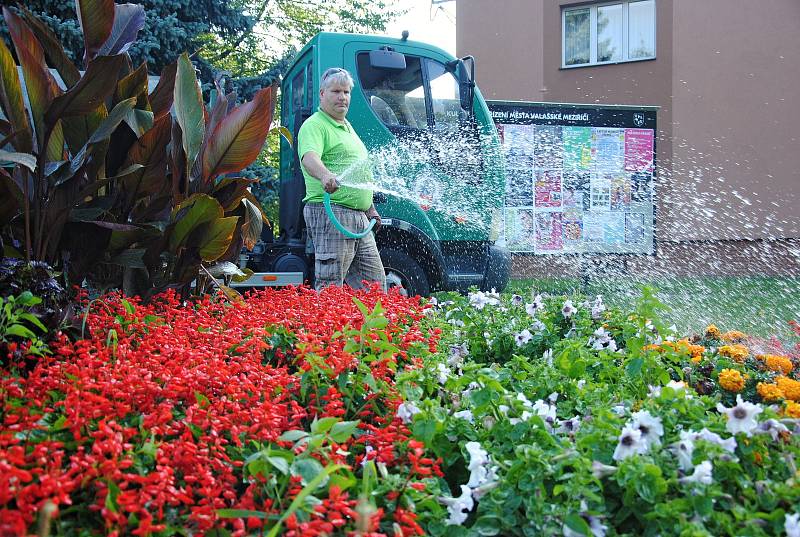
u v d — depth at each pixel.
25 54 3.18
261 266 7.82
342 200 5.09
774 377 3.09
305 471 1.72
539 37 18.17
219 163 3.85
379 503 1.82
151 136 3.61
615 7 17.81
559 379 2.74
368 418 2.38
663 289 12.06
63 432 1.88
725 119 17.34
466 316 4.02
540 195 10.07
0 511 1.38
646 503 1.88
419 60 7.43
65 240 3.49
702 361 3.26
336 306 3.33
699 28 17.33
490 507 1.88
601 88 17.97
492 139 7.59
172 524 1.61
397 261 7.29
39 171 3.30
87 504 1.64
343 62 7.23
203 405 2.04
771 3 17.06
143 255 3.64
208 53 18.06
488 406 2.23
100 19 3.65
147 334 2.89
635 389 2.89
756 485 1.93
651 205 10.52
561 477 1.85
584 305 4.20
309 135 5.00
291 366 2.82
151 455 1.74
